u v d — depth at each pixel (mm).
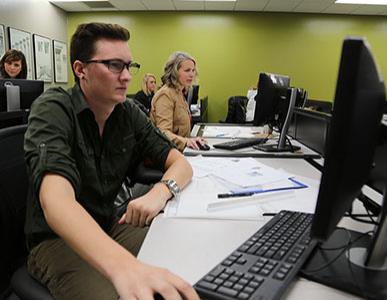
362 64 467
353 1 5422
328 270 637
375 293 572
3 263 975
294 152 1860
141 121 1310
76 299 853
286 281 590
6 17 4598
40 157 824
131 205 974
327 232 520
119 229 1213
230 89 6555
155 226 870
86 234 658
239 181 1227
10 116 1959
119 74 1046
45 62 5672
